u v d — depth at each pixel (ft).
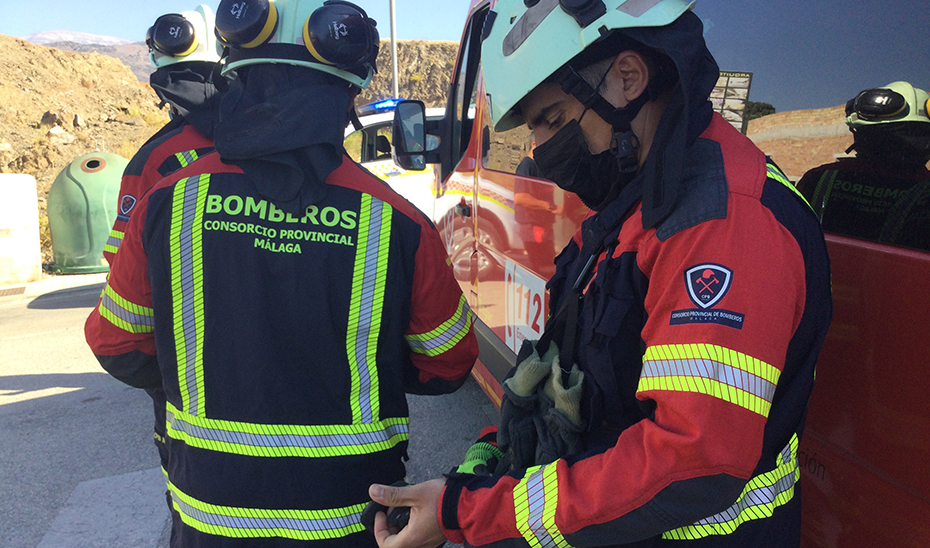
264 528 3.30
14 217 23.21
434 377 4.04
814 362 2.49
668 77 2.60
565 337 2.99
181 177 3.35
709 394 2.13
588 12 2.50
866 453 3.03
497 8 3.12
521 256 7.02
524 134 6.86
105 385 12.63
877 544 2.99
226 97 3.35
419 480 8.69
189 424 3.37
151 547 7.36
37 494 8.50
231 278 3.23
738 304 2.17
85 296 21.68
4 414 11.19
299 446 3.30
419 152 9.82
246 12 3.22
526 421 3.12
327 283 3.26
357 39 3.39
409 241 3.42
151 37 5.64
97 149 60.18
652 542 2.58
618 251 2.71
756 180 2.39
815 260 2.45
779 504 2.56
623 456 2.36
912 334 2.79
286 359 3.27
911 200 2.88
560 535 2.47
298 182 3.18
